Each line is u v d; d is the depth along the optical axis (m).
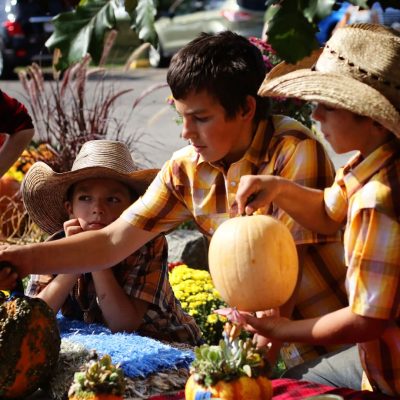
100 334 4.86
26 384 4.00
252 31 14.09
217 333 7.08
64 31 3.68
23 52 23.88
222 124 4.21
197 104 4.18
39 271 4.29
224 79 4.15
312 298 4.50
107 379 3.62
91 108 10.91
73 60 3.68
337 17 14.69
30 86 10.49
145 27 3.77
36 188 5.51
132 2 3.77
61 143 10.27
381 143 3.57
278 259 3.57
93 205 5.25
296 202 3.95
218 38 4.31
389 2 3.91
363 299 3.41
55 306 5.20
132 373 4.30
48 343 4.02
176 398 3.97
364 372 4.05
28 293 5.46
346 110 3.51
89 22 3.69
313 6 3.43
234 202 4.41
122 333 4.94
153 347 4.54
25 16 23.50
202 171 4.51
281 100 8.39
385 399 3.70
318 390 3.84
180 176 4.57
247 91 4.24
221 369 3.42
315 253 4.47
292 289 3.67
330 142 3.64
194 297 7.08
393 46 3.52
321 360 4.45
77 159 5.50
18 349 3.92
